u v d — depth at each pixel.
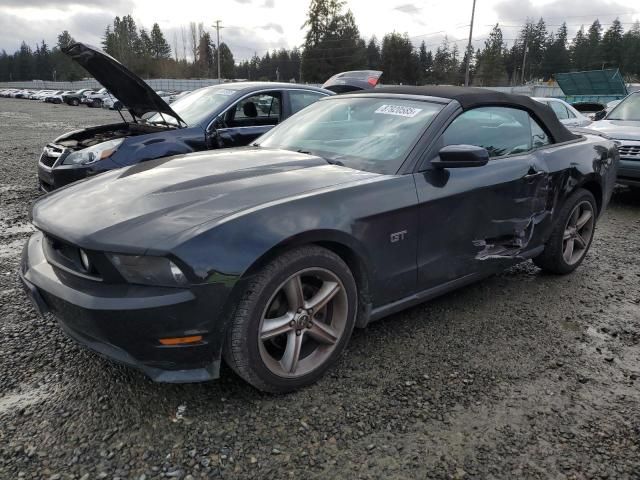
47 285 2.35
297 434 2.27
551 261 4.11
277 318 2.46
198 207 2.36
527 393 2.62
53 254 2.47
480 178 3.21
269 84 6.46
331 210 2.52
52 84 88.38
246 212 2.31
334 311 2.68
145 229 2.20
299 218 2.39
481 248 3.33
